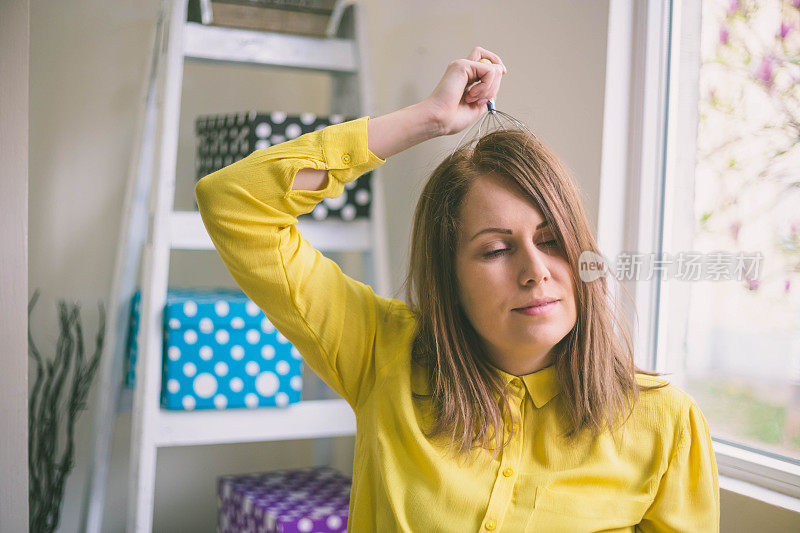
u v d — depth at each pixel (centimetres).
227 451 219
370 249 179
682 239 144
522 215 92
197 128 192
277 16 180
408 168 196
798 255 125
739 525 123
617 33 143
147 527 161
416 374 104
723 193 137
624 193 146
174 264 214
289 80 223
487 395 98
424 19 196
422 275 105
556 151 154
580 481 94
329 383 108
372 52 220
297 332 103
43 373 199
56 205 202
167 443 162
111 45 205
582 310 96
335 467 225
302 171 100
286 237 100
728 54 136
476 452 96
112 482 207
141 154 188
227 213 97
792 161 125
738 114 134
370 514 102
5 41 115
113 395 186
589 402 96
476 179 96
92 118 204
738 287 135
